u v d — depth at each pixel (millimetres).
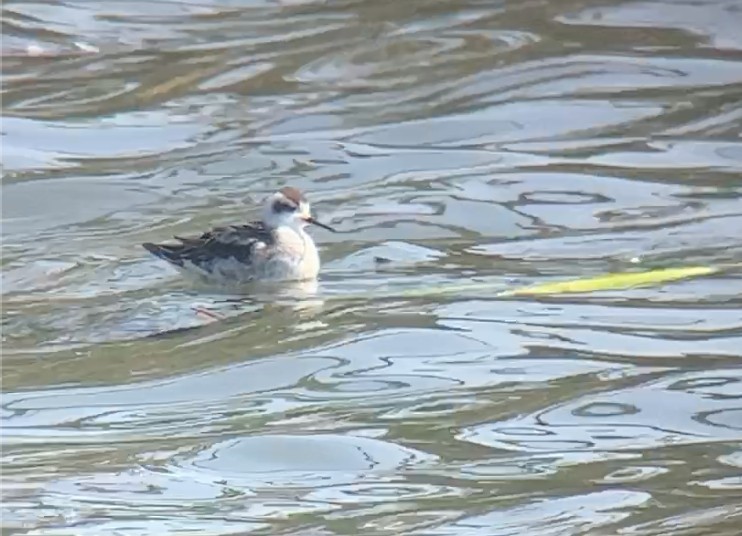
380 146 20719
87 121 21672
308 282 16703
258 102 22203
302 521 11422
